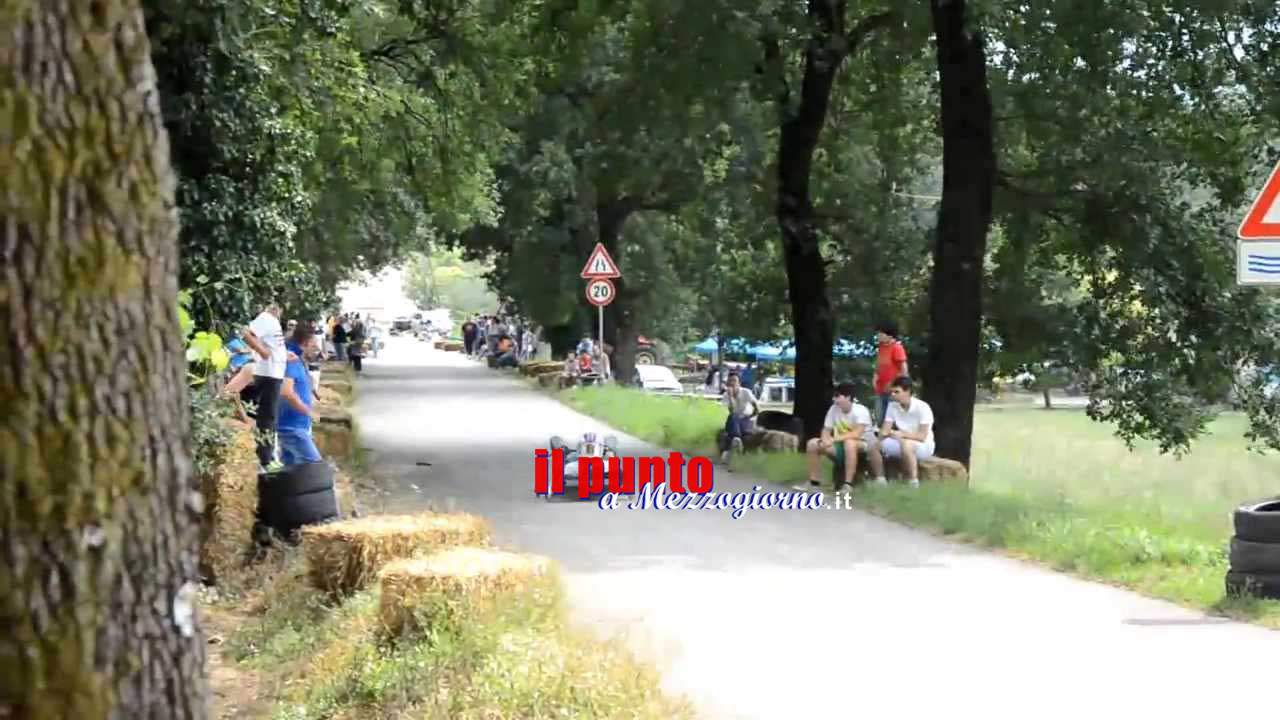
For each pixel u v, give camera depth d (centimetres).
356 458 1955
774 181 2512
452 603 769
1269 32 1972
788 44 2141
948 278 2048
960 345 2045
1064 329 2408
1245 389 2334
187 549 322
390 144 2662
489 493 1705
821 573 1151
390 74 2542
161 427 316
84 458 303
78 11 304
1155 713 723
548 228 4556
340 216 3312
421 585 780
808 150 2342
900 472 1684
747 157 2350
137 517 310
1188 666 822
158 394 316
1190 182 2183
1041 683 785
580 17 2281
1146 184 2114
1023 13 1880
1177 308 2212
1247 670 811
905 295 2777
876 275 2748
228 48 1375
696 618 965
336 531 954
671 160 2486
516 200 4147
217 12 1348
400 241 4503
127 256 310
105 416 306
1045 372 2509
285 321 2111
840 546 1299
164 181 320
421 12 2375
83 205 304
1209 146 2119
